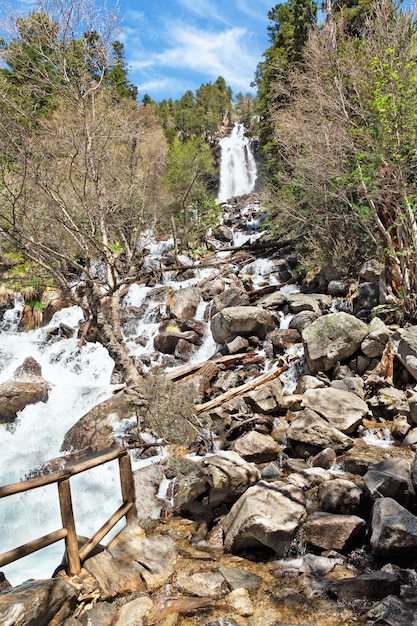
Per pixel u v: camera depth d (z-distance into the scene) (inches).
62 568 166.4
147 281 651.5
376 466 212.5
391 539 165.3
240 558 185.3
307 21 723.4
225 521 203.3
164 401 296.4
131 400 295.1
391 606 141.6
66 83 311.9
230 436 295.6
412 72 360.8
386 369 321.7
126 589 165.6
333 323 351.6
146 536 200.1
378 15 398.6
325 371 352.5
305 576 165.0
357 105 422.9
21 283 636.7
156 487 249.1
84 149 296.4
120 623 146.0
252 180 1683.1
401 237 374.9
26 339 558.9
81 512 252.4
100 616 149.3
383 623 135.9
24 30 289.4
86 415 343.9
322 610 148.3
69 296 305.0
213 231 912.9
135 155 404.2
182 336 467.2
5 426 374.9
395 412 287.4
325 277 499.5
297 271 554.6
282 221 585.3
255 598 157.6
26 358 474.3
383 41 390.0
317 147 434.9
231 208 1163.3
